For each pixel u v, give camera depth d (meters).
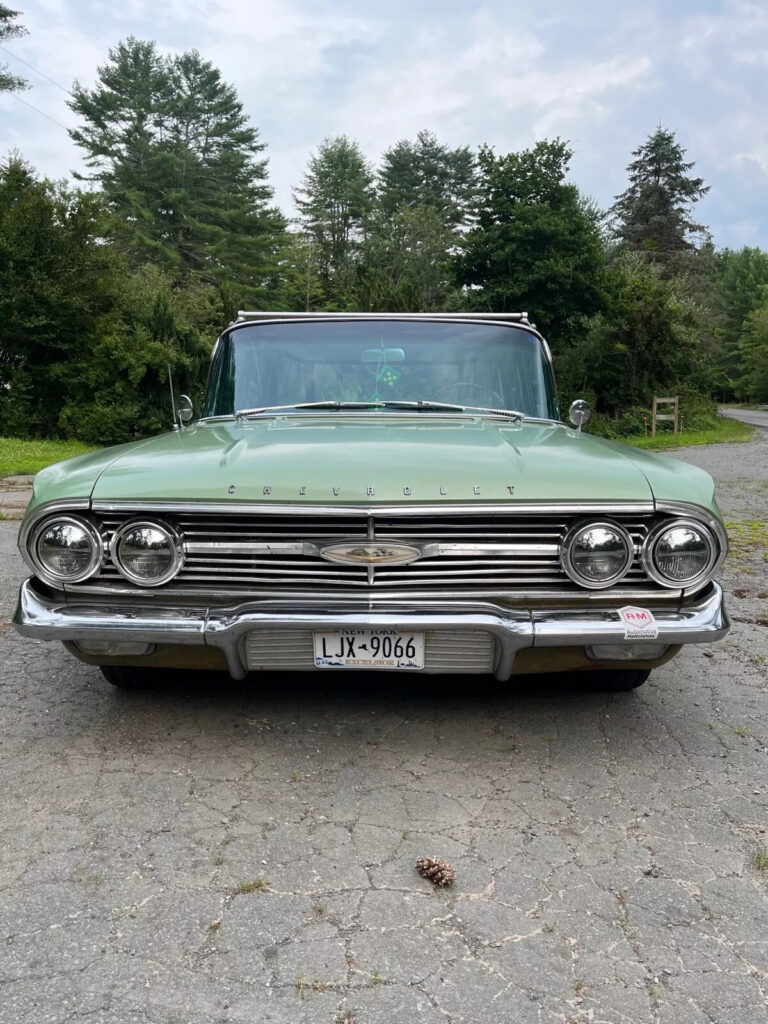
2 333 24.55
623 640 2.65
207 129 59.56
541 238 30.25
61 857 2.31
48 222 25.17
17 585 5.60
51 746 3.01
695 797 2.70
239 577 2.69
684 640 2.67
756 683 3.80
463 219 70.69
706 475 2.88
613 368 32.09
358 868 2.28
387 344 4.03
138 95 57.19
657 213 62.31
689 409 33.09
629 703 3.49
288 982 1.85
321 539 2.65
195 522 2.68
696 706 3.49
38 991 1.81
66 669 3.84
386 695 3.49
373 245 57.84
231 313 38.16
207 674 3.71
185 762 2.88
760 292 82.56
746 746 3.10
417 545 2.64
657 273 41.59
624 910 2.12
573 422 3.99
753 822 2.55
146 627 2.64
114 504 2.65
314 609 2.63
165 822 2.49
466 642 2.71
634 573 2.72
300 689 3.54
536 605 2.71
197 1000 1.79
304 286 57.12
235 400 3.93
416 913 2.09
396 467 2.73
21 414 24.42
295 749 2.98
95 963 1.90
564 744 3.07
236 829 2.46
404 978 1.86
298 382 3.92
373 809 2.58
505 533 2.66
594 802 2.65
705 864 2.32
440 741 3.07
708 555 2.70
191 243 55.00
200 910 2.09
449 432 3.29
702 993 1.83
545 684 3.65
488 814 2.57
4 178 25.62
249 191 59.75
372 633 2.70
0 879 2.21
